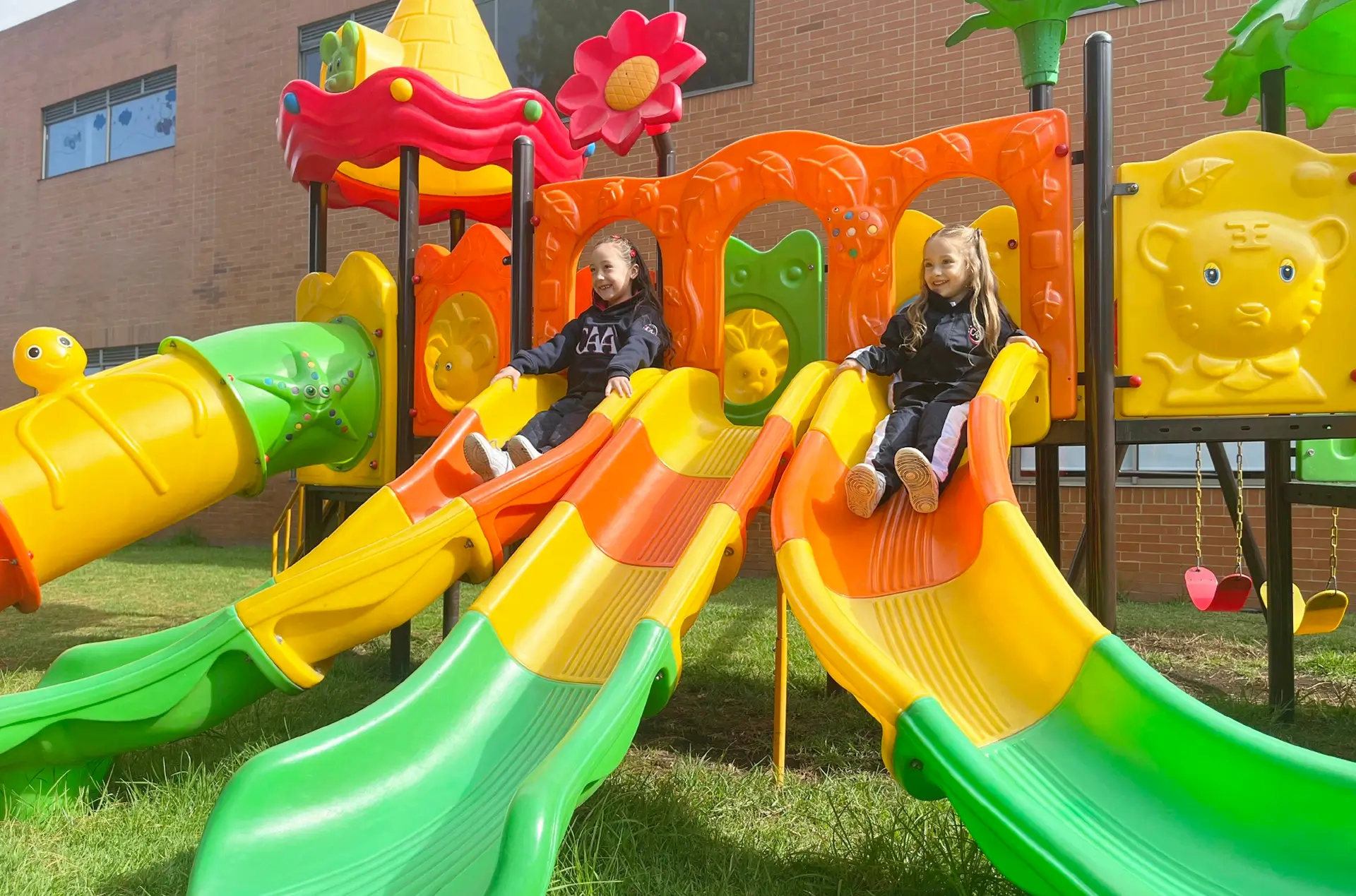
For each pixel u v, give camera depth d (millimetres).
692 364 4180
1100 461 3328
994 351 3443
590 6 10148
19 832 2793
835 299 3855
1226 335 3375
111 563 10273
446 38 5977
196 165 12570
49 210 14055
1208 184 3426
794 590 2457
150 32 13031
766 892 2285
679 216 4219
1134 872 1845
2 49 14547
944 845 2453
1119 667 2121
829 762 3527
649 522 3367
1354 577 6867
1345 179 3318
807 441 3111
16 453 3754
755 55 9297
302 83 5141
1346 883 1810
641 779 3037
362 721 2352
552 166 5484
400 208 5023
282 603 2949
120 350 13406
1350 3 3520
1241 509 5020
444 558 3094
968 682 2350
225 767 3305
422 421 5152
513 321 4441
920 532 3016
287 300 11828
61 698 2863
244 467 4445
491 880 1734
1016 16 3818
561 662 2779
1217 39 7445
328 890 2031
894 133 8633
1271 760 1926
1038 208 3488
